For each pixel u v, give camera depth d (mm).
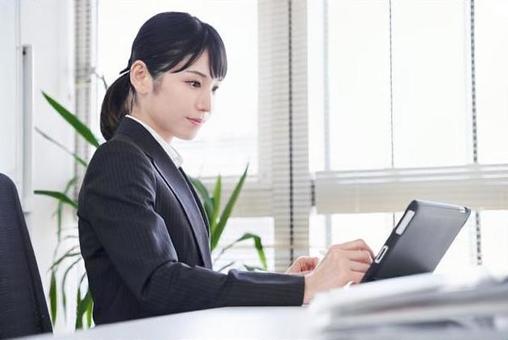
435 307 520
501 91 2545
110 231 1235
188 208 1410
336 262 1192
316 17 2740
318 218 2691
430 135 2598
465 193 2545
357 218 2652
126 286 1307
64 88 2918
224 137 2787
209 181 2791
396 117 2631
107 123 1562
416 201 1153
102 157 1312
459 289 526
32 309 1257
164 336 735
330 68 2709
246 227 2748
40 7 2809
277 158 2730
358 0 2691
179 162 1521
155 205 1334
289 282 1185
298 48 2736
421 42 2623
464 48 2586
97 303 1340
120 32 2910
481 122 2557
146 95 1481
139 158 1315
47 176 2793
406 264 1244
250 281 1187
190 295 1180
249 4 2801
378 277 1174
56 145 2848
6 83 2188
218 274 1204
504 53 2551
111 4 2918
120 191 1259
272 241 2719
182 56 1436
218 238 2387
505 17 2555
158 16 1479
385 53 2654
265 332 735
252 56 2785
